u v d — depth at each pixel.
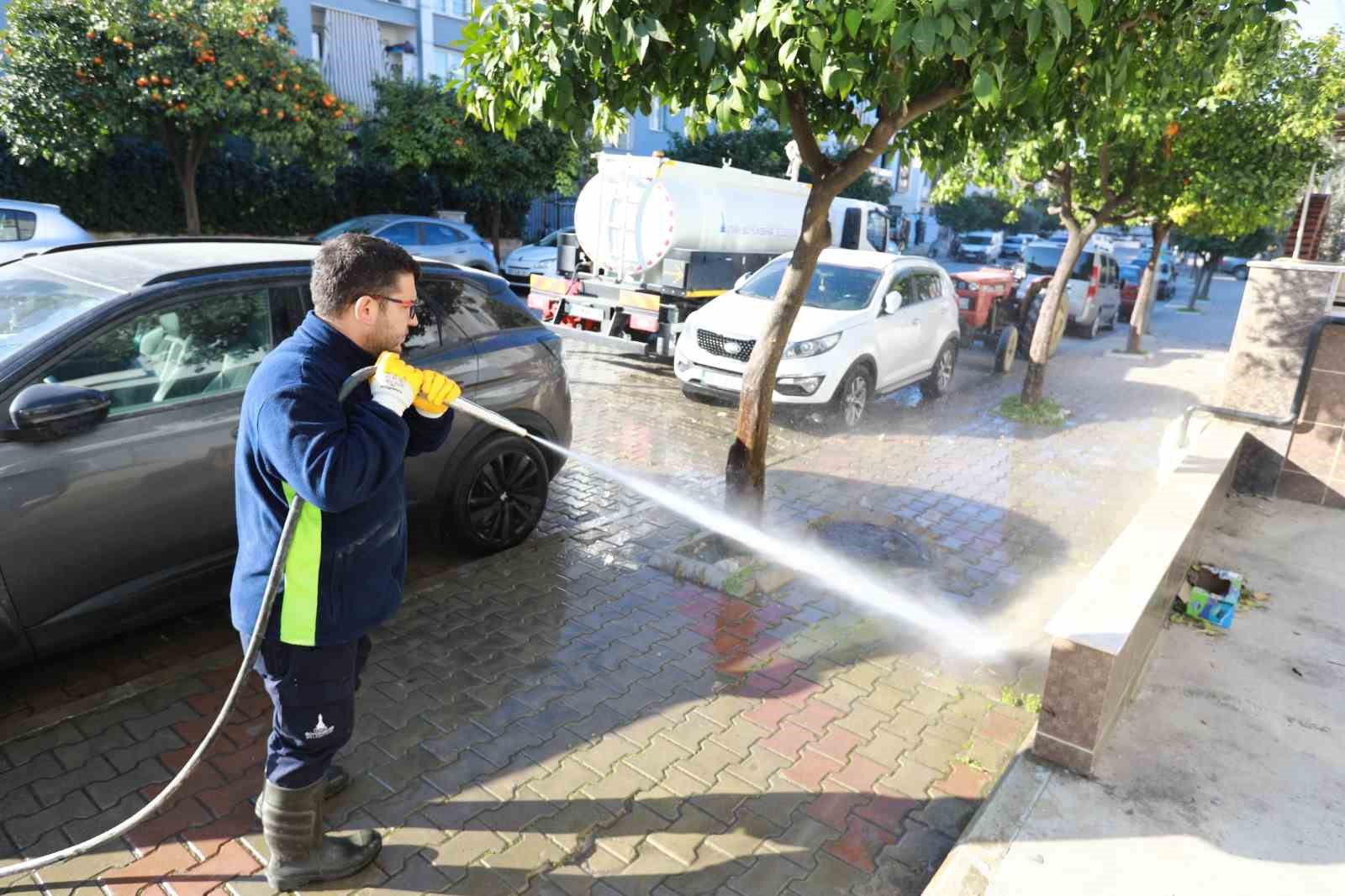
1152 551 3.91
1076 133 5.03
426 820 3.04
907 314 9.55
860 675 4.13
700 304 10.34
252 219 16.98
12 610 3.26
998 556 5.72
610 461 7.25
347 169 18.44
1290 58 8.34
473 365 4.84
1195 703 3.74
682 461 7.36
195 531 3.74
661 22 3.86
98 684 3.76
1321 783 3.24
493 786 3.23
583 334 10.45
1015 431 9.24
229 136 16.06
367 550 2.42
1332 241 9.22
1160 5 4.02
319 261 2.26
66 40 11.53
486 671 3.99
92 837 2.88
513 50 3.92
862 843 3.04
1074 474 7.72
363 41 21.70
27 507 3.22
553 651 4.18
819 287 9.44
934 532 6.10
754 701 3.87
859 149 4.48
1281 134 8.39
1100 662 3.08
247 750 3.36
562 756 3.42
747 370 5.05
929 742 3.63
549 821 3.07
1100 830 2.92
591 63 3.96
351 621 2.43
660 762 3.41
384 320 2.30
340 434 2.14
